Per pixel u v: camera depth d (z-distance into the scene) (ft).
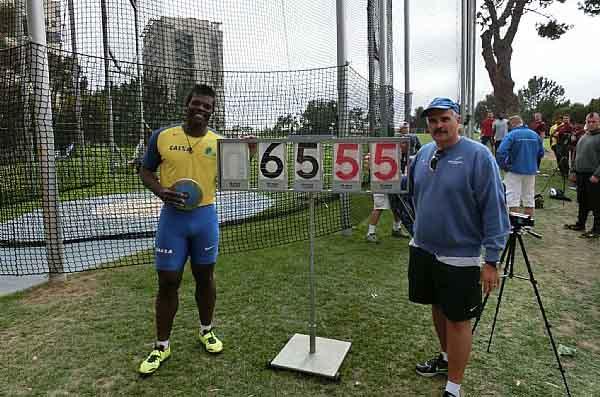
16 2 19.44
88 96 22.06
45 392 8.57
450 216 7.79
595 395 8.52
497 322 11.80
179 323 11.61
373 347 10.37
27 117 15.25
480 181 7.57
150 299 13.25
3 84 15.10
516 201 22.16
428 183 8.16
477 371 9.40
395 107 31.19
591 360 9.91
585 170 21.90
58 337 10.80
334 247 19.16
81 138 22.49
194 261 9.73
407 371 9.36
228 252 18.08
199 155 9.27
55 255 14.64
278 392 8.60
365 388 8.75
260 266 16.42
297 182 9.17
